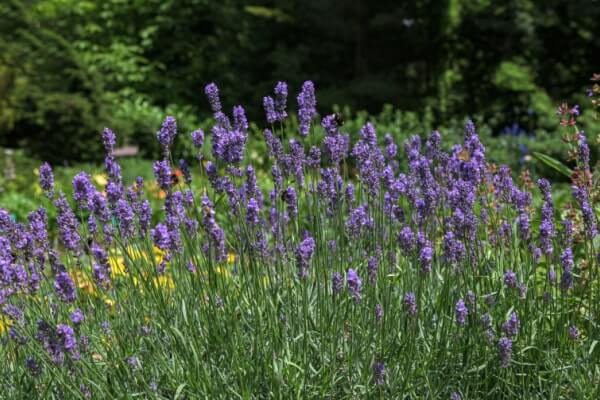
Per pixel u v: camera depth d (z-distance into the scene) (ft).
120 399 11.27
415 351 12.19
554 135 52.49
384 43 69.77
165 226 12.58
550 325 13.11
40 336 10.46
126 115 54.24
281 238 13.75
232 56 71.26
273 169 13.55
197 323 12.36
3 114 47.88
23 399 12.09
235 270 14.08
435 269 13.83
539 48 69.10
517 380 12.67
